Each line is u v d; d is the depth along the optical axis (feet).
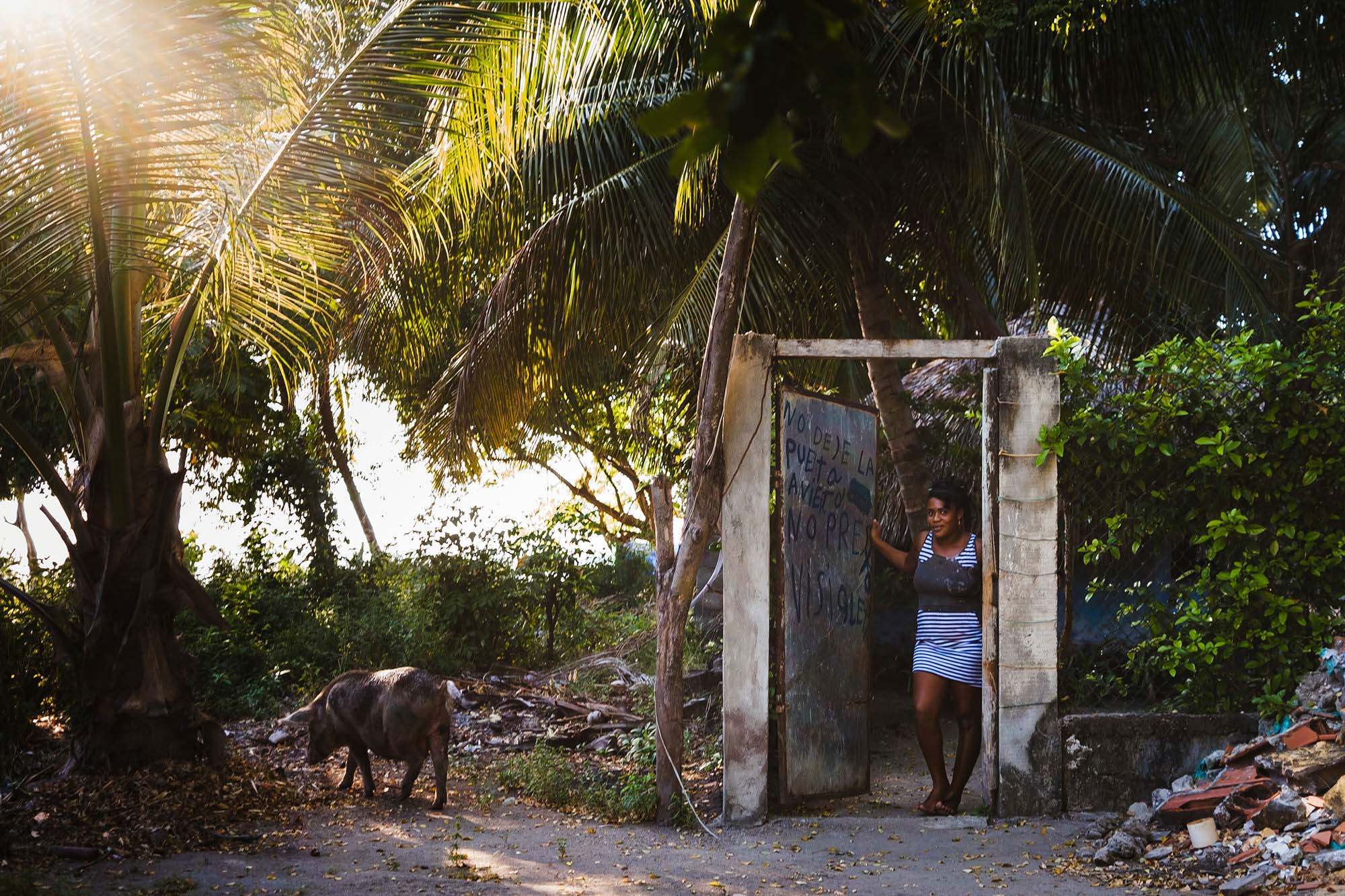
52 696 30.94
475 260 35.06
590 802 23.48
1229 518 21.24
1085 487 22.38
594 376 39.45
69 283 22.44
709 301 29.40
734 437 22.47
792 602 22.57
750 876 18.01
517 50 21.81
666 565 23.22
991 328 33.81
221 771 24.54
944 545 23.13
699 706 32.30
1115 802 21.52
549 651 45.44
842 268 32.01
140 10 18.16
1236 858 17.16
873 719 34.14
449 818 22.25
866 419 24.49
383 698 23.25
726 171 3.04
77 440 25.53
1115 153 29.96
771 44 3.03
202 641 37.47
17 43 17.81
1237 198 33.88
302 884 17.26
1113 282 31.94
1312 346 21.81
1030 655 21.72
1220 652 21.70
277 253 24.72
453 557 44.83
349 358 38.73
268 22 20.45
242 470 50.62
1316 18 31.91
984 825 21.06
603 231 30.60
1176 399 21.67
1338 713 19.36
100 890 16.72
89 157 19.75
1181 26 28.58
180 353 24.81
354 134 23.00
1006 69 29.17
